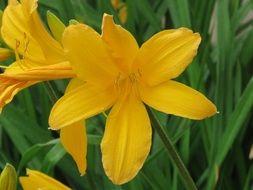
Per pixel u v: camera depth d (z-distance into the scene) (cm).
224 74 80
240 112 74
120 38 48
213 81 84
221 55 81
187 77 81
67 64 48
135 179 75
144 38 88
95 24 82
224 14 82
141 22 90
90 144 76
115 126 48
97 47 47
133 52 48
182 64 47
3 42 55
